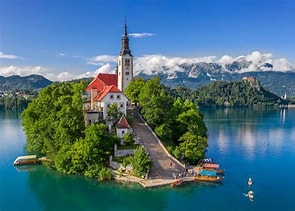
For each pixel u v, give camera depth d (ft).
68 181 357.61
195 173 369.30
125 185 343.05
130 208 296.51
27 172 390.42
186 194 322.96
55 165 396.37
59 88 487.61
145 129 440.04
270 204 300.40
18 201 312.09
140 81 546.26
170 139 434.71
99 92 517.55
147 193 324.80
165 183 342.23
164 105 445.78
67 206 301.63
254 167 420.77
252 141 604.49
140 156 358.02
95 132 374.22
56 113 419.33
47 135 424.46
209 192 328.29
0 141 572.51
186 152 396.98
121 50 600.80
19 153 481.87
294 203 302.86
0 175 381.19
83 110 446.60
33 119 461.78
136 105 522.06
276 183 357.41
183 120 442.50
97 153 371.35
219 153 499.51
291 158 470.39
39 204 305.94
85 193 328.49
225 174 388.37
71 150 382.42
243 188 340.59
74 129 393.09
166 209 289.53
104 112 443.32
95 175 363.97
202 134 449.89
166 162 380.58
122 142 400.67
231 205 297.74
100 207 299.38
